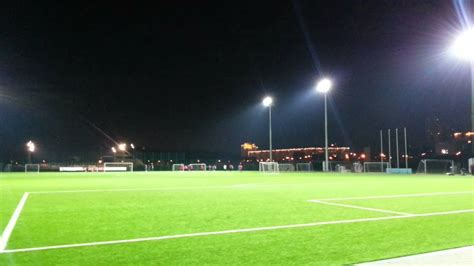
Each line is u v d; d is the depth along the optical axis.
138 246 6.37
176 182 25.94
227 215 9.67
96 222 8.70
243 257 5.72
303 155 96.75
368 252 5.95
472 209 10.55
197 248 6.24
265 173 49.66
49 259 5.60
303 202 12.45
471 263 5.33
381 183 23.31
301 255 5.81
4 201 13.33
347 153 87.12
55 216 9.64
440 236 7.03
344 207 11.12
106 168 65.06
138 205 11.90
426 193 15.69
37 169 58.94
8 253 5.92
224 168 74.81
